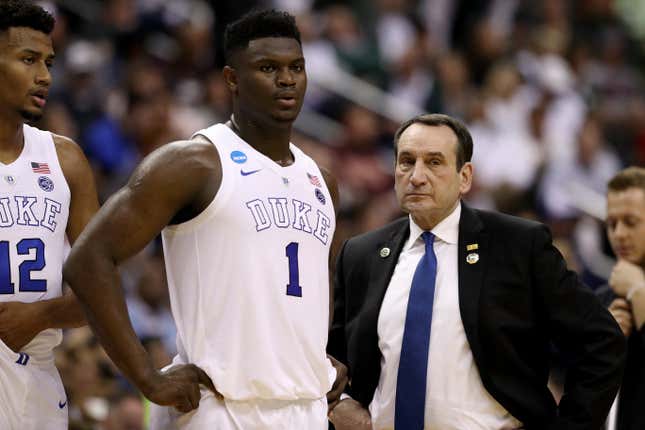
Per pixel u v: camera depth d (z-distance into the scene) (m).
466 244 10.97
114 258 9.20
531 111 30.23
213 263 9.55
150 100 24.06
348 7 29.92
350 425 10.88
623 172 12.91
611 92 33.97
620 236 12.72
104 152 22.95
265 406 9.70
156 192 9.26
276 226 9.72
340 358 11.66
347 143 26.88
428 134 10.87
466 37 32.09
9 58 10.19
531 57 32.38
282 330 9.69
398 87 28.86
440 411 10.58
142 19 26.19
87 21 25.55
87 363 15.58
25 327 10.09
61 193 10.59
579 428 10.54
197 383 9.46
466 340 10.67
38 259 10.30
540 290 10.76
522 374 10.71
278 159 10.04
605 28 35.66
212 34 27.33
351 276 11.57
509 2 33.41
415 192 10.81
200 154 9.53
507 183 23.81
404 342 10.75
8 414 10.23
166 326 19.75
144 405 16.50
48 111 22.34
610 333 10.67
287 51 9.78
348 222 24.16
